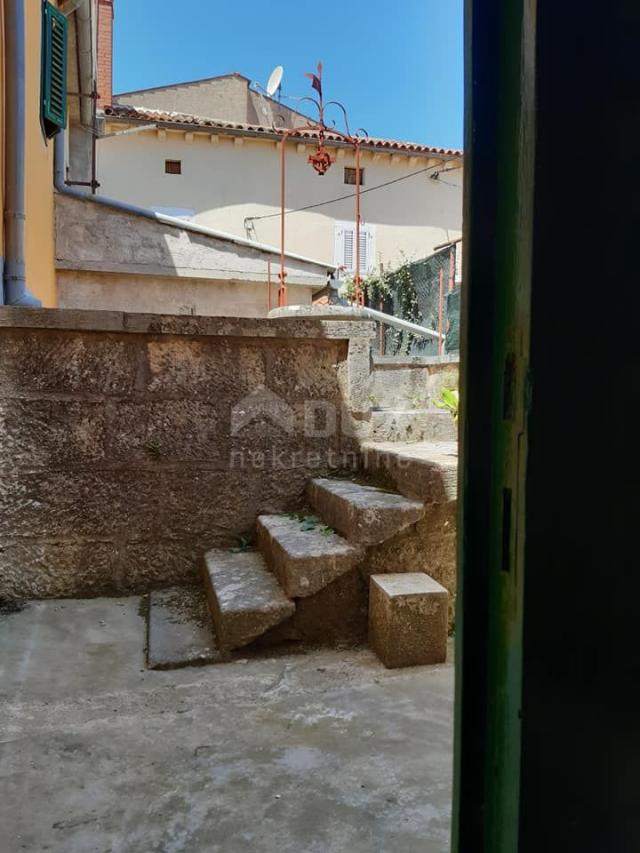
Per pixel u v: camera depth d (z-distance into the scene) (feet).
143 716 6.29
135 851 4.37
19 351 9.27
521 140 1.77
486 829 2.03
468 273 1.97
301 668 7.45
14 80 10.83
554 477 1.71
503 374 1.89
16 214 10.91
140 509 9.80
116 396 9.62
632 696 1.78
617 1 1.69
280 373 10.27
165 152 38.11
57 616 8.89
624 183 1.71
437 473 8.29
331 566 7.97
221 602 7.88
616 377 1.73
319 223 40.83
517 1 1.82
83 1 17.66
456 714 2.08
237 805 4.87
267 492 10.29
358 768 5.39
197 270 22.53
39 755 5.56
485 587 2.01
